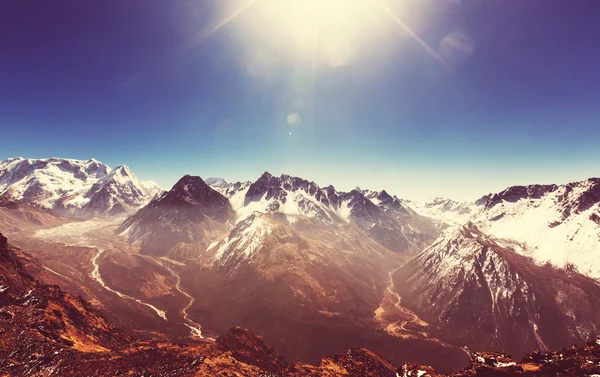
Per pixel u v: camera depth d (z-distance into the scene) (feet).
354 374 221.25
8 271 367.25
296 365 228.02
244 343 286.87
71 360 185.06
